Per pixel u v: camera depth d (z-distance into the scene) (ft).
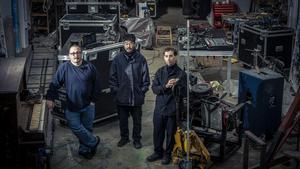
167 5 56.85
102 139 22.57
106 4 29.86
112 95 24.12
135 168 20.01
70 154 21.15
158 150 20.35
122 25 34.88
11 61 18.84
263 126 22.02
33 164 16.80
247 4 42.93
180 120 19.95
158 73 19.72
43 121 17.46
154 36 38.93
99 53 22.93
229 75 27.22
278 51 31.07
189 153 18.98
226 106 20.36
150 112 25.67
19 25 31.22
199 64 32.60
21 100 19.47
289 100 26.78
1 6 26.73
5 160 15.60
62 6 39.88
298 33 29.25
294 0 32.22
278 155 20.22
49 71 29.27
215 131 20.22
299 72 27.89
